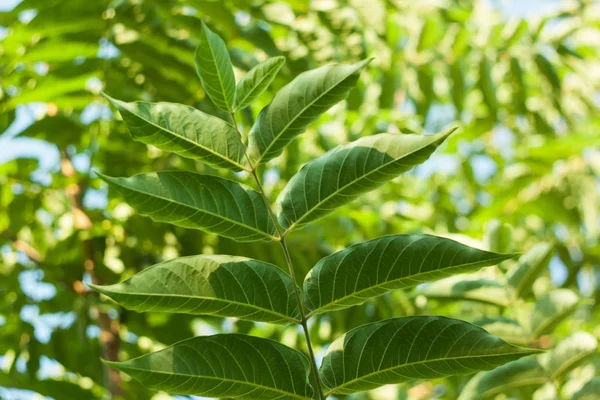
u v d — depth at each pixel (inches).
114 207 54.4
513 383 31.2
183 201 23.0
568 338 31.4
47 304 52.5
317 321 54.2
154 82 50.1
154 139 23.0
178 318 53.4
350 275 23.3
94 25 48.7
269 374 22.8
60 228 55.9
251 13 52.9
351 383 23.1
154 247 52.8
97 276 53.3
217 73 23.1
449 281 34.8
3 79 50.3
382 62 58.2
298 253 53.0
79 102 51.0
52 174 54.1
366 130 57.1
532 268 34.1
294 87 23.4
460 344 22.6
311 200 23.4
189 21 49.7
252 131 23.5
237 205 23.3
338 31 54.5
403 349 22.9
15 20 47.8
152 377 22.2
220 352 22.6
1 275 52.1
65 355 52.9
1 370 51.6
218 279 22.8
